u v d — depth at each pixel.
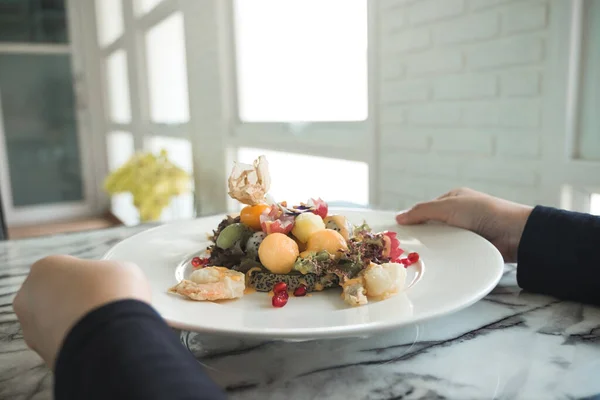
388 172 1.68
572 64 1.10
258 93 2.46
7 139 4.48
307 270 0.58
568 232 0.61
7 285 0.74
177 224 0.87
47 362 0.39
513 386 0.43
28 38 4.46
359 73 1.80
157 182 2.89
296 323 0.46
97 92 4.82
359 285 0.54
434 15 1.41
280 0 2.19
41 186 4.71
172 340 0.34
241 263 0.63
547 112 1.15
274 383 0.45
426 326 0.55
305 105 2.13
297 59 2.13
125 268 0.41
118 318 0.34
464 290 0.52
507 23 1.21
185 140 3.26
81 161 4.86
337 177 2.03
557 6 1.10
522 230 0.70
